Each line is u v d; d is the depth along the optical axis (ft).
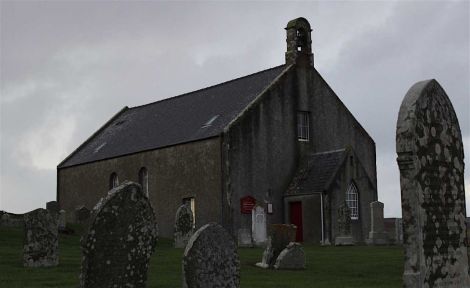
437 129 46.24
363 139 149.69
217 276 48.37
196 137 131.13
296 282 61.62
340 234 120.78
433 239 44.78
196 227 129.29
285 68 139.13
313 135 140.36
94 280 44.52
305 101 139.95
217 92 152.15
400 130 44.16
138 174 147.02
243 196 126.31
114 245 45.42
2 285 56.13
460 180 48.29
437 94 46.80
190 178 131.95
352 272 70.23
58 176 176.14
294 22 140.46
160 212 139.23
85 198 164.55
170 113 159.84
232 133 126.00
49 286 55.57
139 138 155.74
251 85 142.41
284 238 75.97
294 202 131.34
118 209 45.65
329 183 125.90
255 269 73.20
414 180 43.70
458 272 46.96
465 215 48.47
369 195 132.36
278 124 134.21
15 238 102.63
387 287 58.44
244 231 119.65
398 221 120.98
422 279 43.29
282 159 134.00
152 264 75.05
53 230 71.46
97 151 166.61
